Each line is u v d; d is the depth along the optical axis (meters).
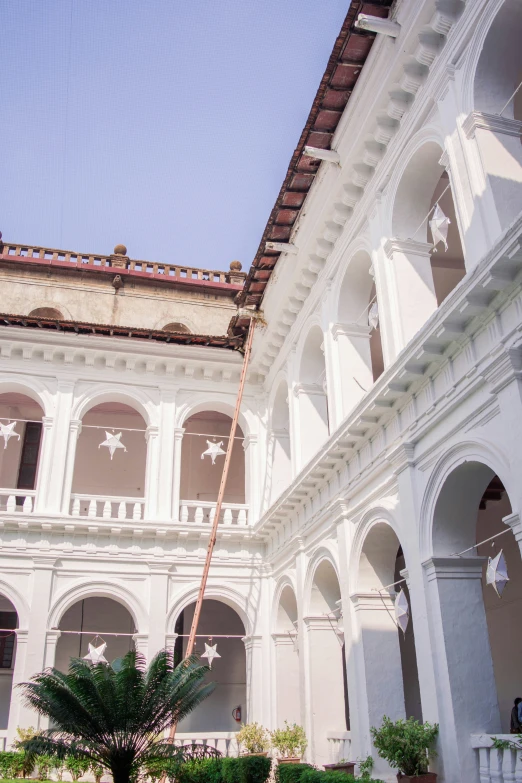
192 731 21.56
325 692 15.84
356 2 12.02
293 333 18.91
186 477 24.83
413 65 12.41
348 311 15.88
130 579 19.27
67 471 19.73
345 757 14.30
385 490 13.01
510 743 9.22
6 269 25.09
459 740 9.96
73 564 19.03
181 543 20.00
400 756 10.24
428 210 13.49
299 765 12.69
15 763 15.87
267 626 19.69
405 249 13.17
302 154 14.81
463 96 11.15
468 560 11.03
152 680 12.98
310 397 18.23
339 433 14.05
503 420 9.33
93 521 19.19
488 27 10.70
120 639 22.33
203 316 26.28
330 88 13.52
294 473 17.83
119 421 25.00
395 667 13.32
